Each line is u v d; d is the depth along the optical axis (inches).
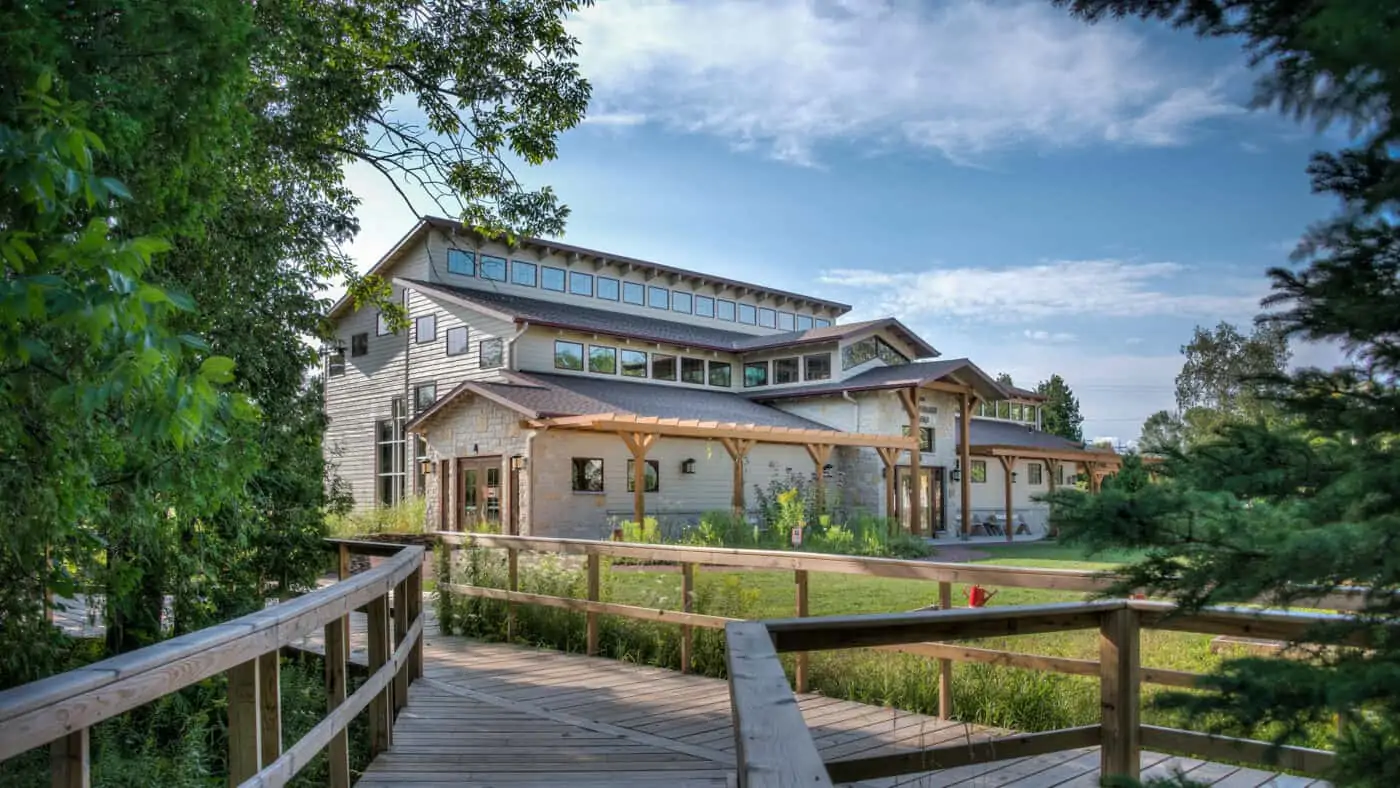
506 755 192.5
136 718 228.8
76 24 124.6
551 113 415.8
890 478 926.4
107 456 156.5
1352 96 66.3
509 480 759.1
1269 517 75.9
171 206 156.3
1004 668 229.3
